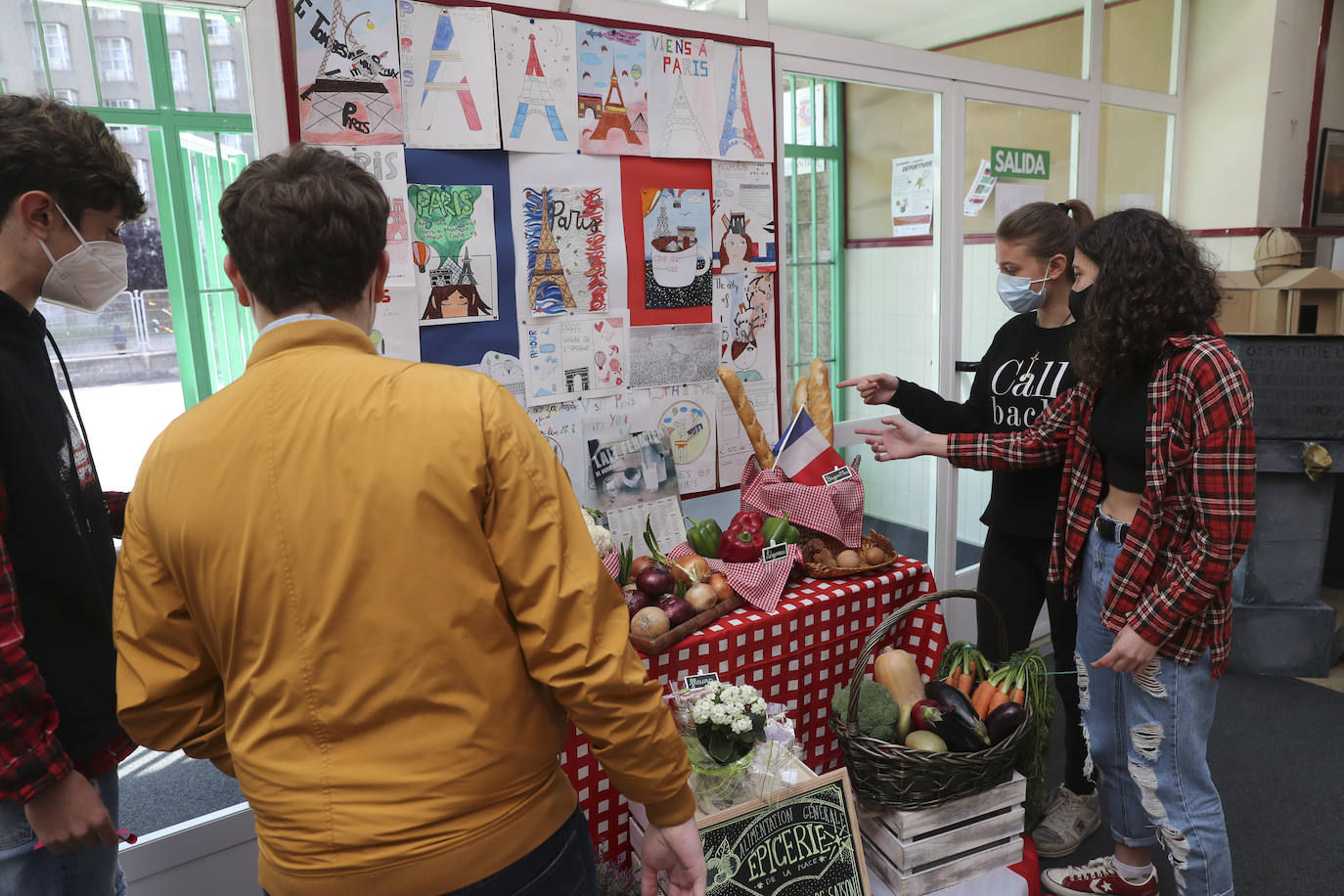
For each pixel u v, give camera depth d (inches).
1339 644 128.2
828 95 128.9
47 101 45.4
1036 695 75.3
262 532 31.8
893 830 69.1
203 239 142.3
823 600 77.6
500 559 33.2
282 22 67.8
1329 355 115.4
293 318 34.8
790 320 137.9
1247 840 87.0
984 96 118.3
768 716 71.2
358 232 34.8
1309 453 117.6
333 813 32.2
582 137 83.0
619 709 33.5
